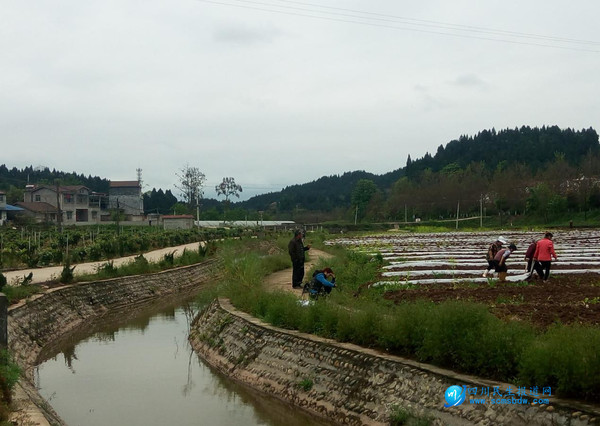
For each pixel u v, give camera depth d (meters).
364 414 9.98
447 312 9.55
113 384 14.16
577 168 97.69
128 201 106.94
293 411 11.75
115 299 25.47
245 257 24.75
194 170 109.44
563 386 7.40
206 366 15.75
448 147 164.75
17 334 16.55
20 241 38.53
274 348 13.65
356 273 21.38
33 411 9.56
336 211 121.62
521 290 16.41
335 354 11.61
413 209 99.75
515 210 87.69
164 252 43.22
